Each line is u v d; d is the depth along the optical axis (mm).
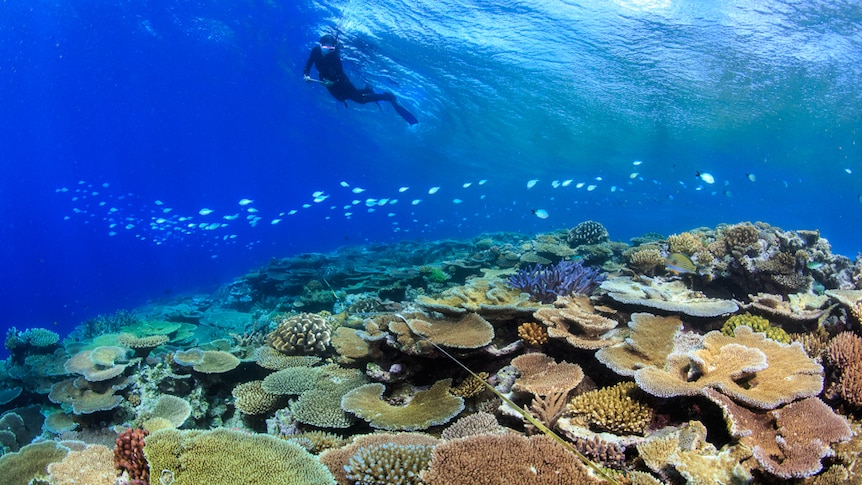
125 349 8188
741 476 3230
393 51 25516
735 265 7926
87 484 3738
